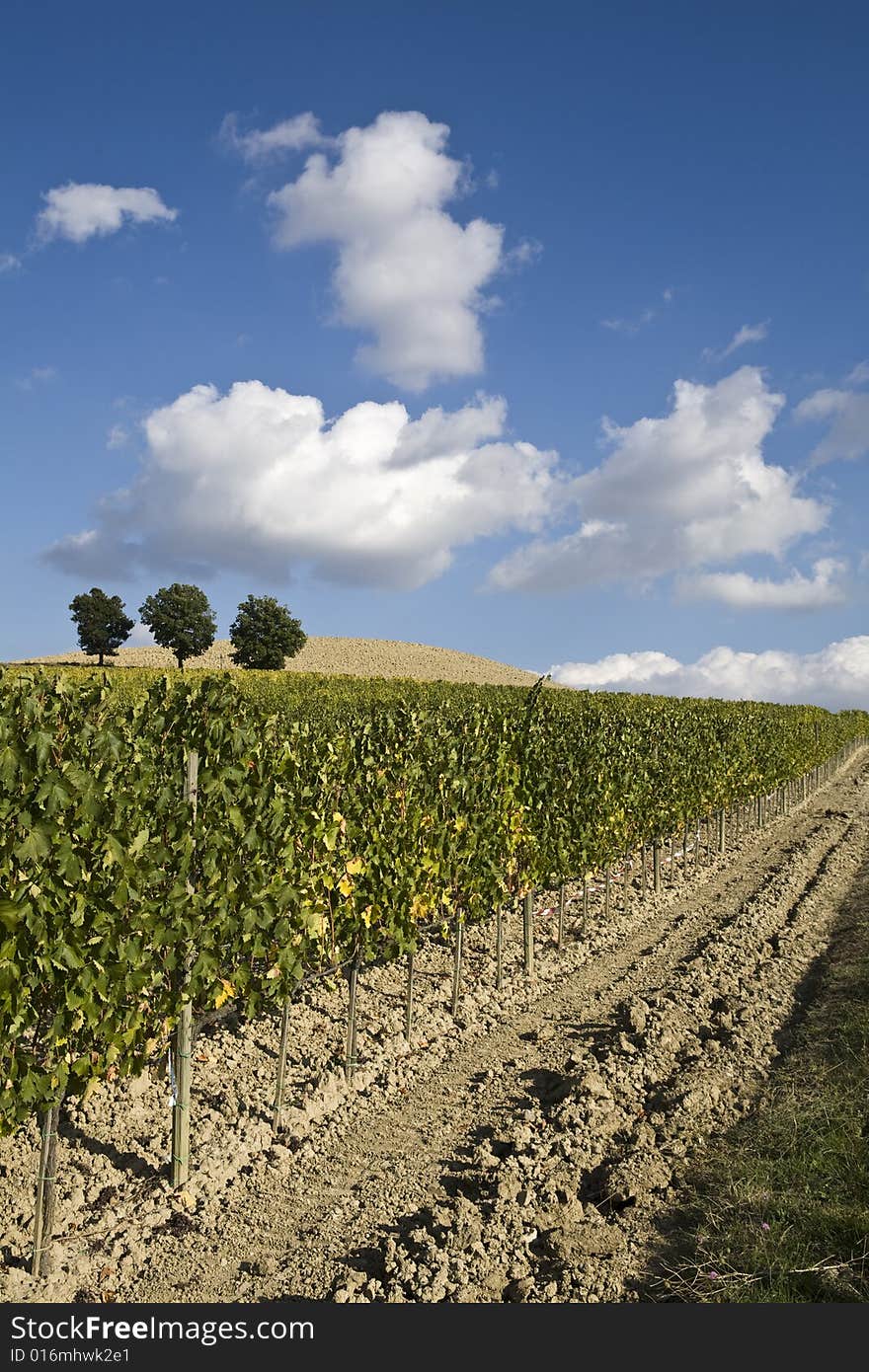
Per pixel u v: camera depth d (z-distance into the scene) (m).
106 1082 6.49
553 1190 5.35
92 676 5.39
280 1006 6.36
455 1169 5.77
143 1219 5.05
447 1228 4.99
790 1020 8.46
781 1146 5.63
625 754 13.74
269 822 6.23
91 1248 4.80
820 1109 6.03
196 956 5.66
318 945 6.89
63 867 4.64
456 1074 7.43
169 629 78.12
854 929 11.74
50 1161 4.59
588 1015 8.91
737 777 20.05
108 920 4.96
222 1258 4.75
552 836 10.96
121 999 5.06
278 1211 5.23
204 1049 7.39
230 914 5.91
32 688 4.79
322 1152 5.99
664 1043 7.68
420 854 8.19
